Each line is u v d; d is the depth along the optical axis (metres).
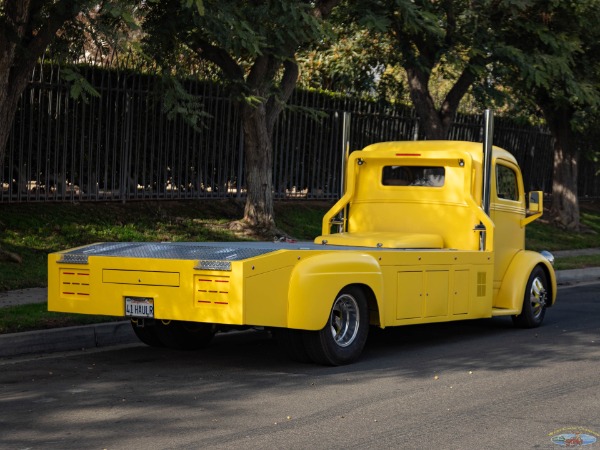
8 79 13.09
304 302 8.96
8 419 7.13
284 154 22.25
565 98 23.55
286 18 14.34
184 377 8.86
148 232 17.56
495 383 8.66
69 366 9.35
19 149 16.83
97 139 18.00
